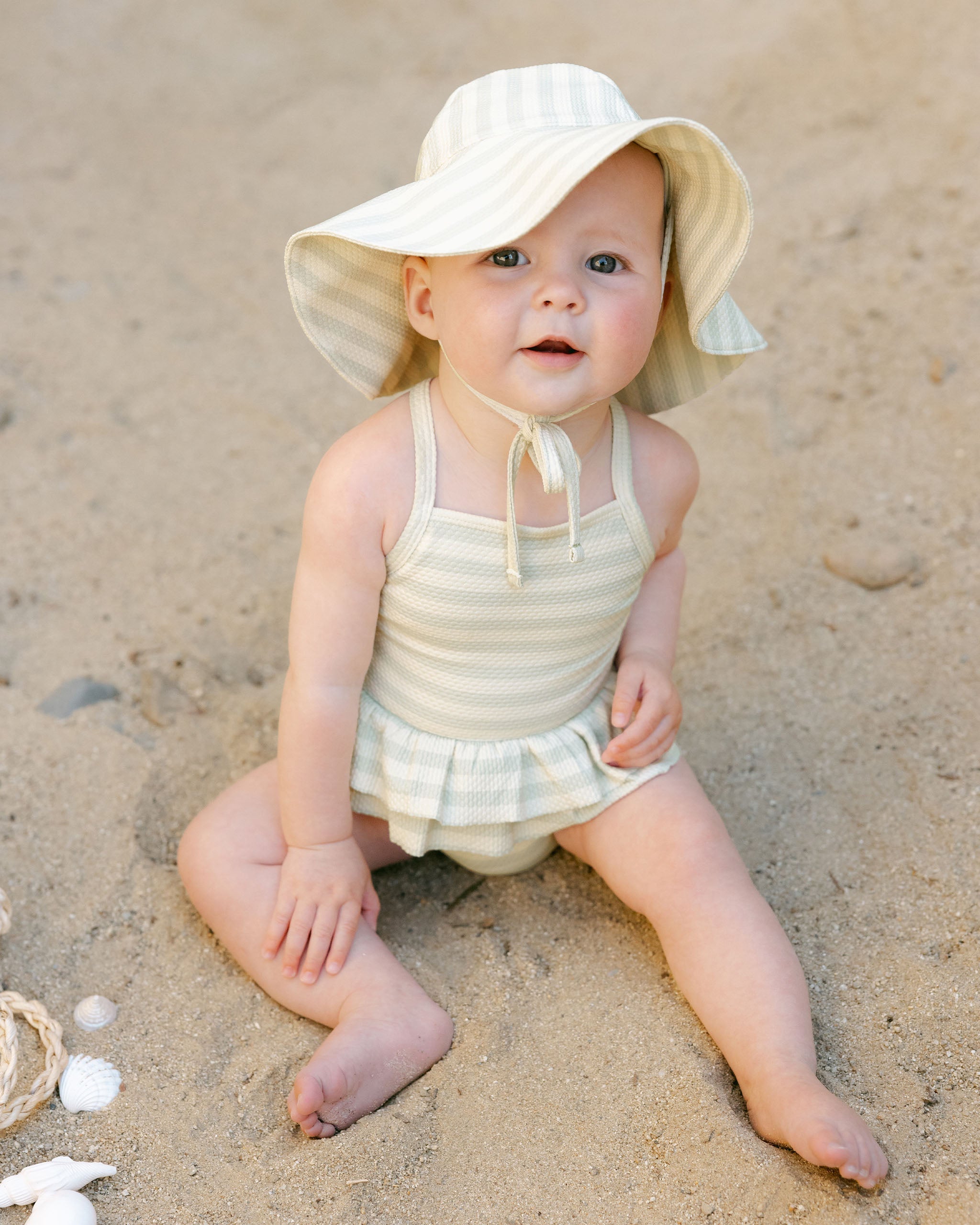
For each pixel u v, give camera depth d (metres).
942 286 3.56
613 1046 1.88
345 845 2.00
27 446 3.35
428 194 1.72
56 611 2.86
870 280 3.65
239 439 3.42
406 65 5.07
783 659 2.70
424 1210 1.69
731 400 3.39
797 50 4.57
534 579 1.89
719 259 1.76
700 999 1.87
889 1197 1.64
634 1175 1.70
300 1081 1.73
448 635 1.92
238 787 2.15
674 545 2.19
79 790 2.41
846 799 2.34
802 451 3.22
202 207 4.33
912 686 2.58
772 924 1.90
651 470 2.00
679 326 1.97
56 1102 1.86
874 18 4.58
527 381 1.68
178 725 2.58
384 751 2.03
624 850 2.02
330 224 1.75
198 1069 1.90
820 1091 1.68
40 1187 1.68
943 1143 1.71
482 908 2.19
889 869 2.18
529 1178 1.71
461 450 1.86
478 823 2.02
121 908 2.19
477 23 5.27
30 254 4.09
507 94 1.78
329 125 4.74
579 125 1.75
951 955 1.99
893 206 3.86
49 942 2.12
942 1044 1.85
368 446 1.87
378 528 1.86
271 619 2.88
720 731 2.54
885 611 2.78
